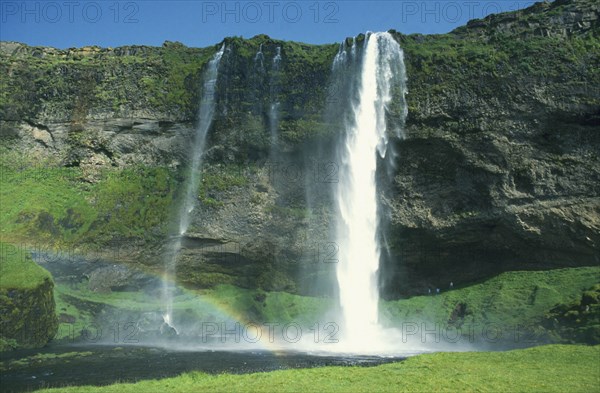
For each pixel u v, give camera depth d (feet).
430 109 198.39
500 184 190.80
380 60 207.82
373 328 193.16
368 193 206.39
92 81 250.16
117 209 222.48
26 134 248.32
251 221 215.72
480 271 201.26
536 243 190.08
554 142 189.88
